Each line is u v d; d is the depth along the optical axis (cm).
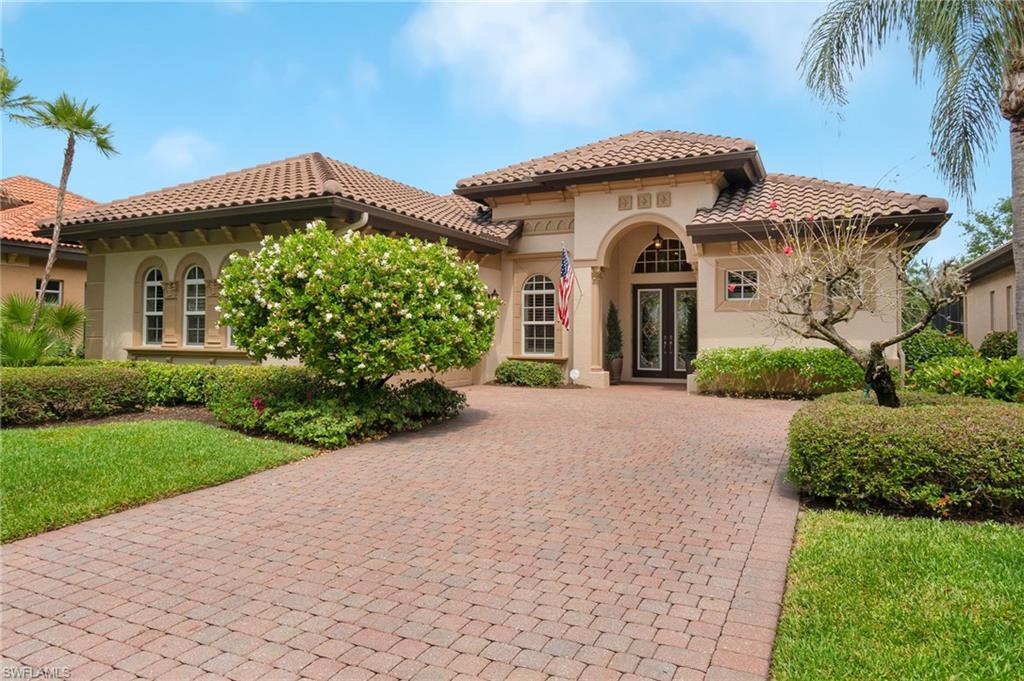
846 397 756
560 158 1744
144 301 1516
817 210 1288
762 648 330
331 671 315
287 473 705
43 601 401
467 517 551
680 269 1711
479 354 988
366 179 1633
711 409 1164
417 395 978
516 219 1700
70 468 665
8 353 1188
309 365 888
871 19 862
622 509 566
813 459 554
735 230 1325
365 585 417
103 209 1541
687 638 342
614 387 1599
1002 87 813
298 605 390
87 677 314
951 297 670
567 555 462
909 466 522
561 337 1627
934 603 362
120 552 482
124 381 1115
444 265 955
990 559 420
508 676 308
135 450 745
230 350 1362
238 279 926
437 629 357
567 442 850
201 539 508
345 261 862
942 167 972
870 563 420
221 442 806
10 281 1830
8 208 2080
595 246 1568
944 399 722
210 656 332
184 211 1298
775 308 804
